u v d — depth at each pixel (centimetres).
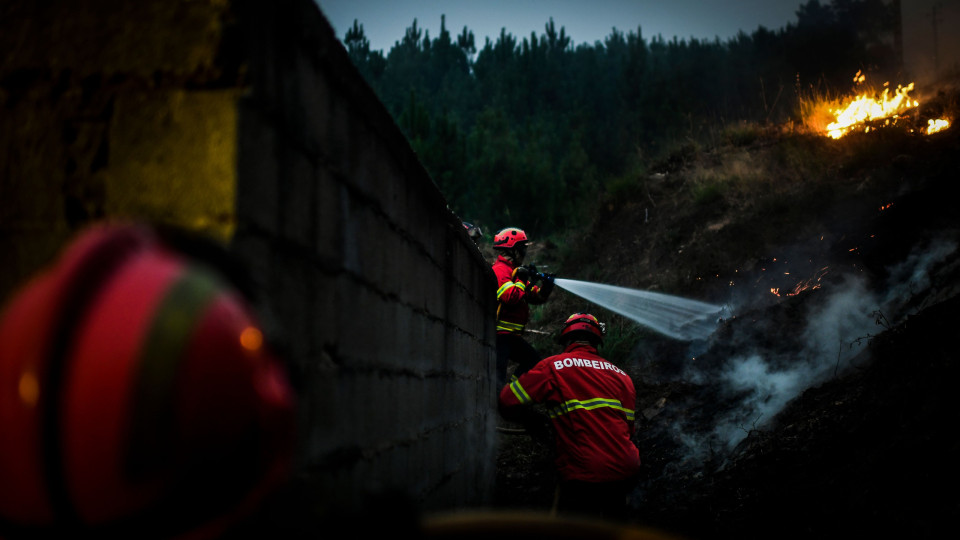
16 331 66
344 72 172
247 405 70
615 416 364
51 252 120
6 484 65
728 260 816
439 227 293
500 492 507
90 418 63
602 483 350
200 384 66
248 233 118
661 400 605
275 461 74
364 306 186
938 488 291
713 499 408
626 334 761
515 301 550
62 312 65
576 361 380
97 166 120
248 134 120
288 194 137
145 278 69
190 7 120
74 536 65
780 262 754
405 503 85
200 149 116
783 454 405
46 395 63
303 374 139
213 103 118
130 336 65
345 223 172
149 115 119
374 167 198
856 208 754
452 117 1841
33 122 123
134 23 122
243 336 72
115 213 118
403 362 227
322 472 147
